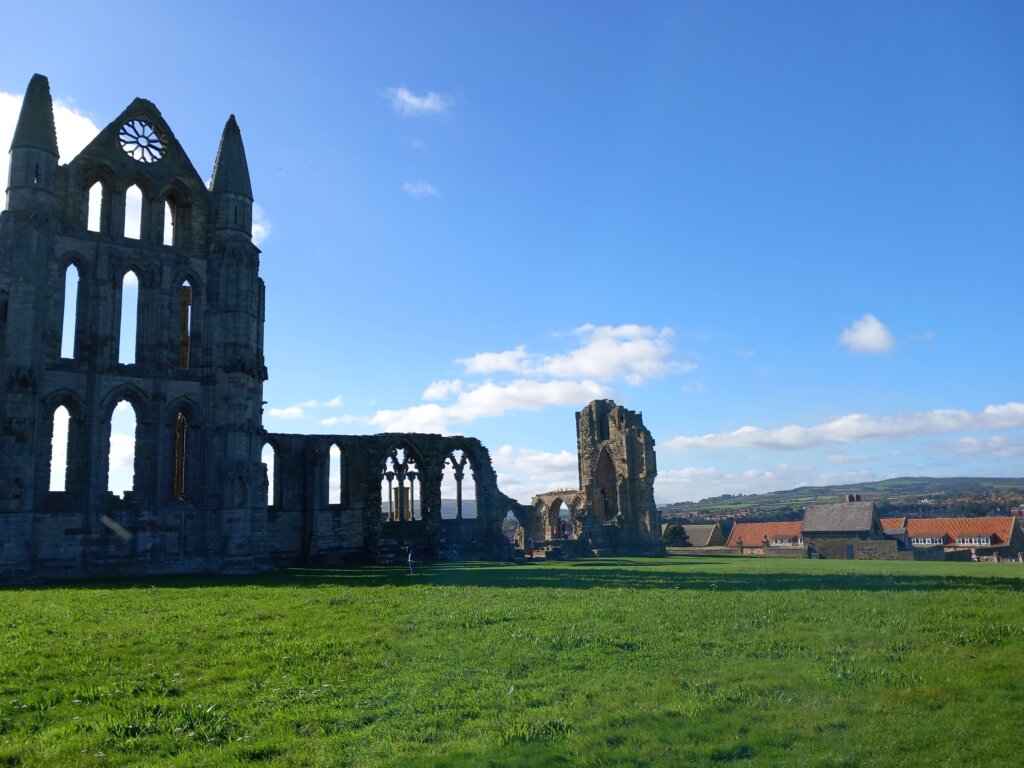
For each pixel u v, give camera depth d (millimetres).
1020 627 19953
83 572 48469
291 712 13805
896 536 124312
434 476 70562
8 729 13188
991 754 11047
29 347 47219
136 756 11836
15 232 48281
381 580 41125
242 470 52875
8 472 45375
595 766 10992
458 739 12273
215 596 32375
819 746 11500
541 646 18875
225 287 55375
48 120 51000
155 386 52781
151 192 55312
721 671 15961
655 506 91875
